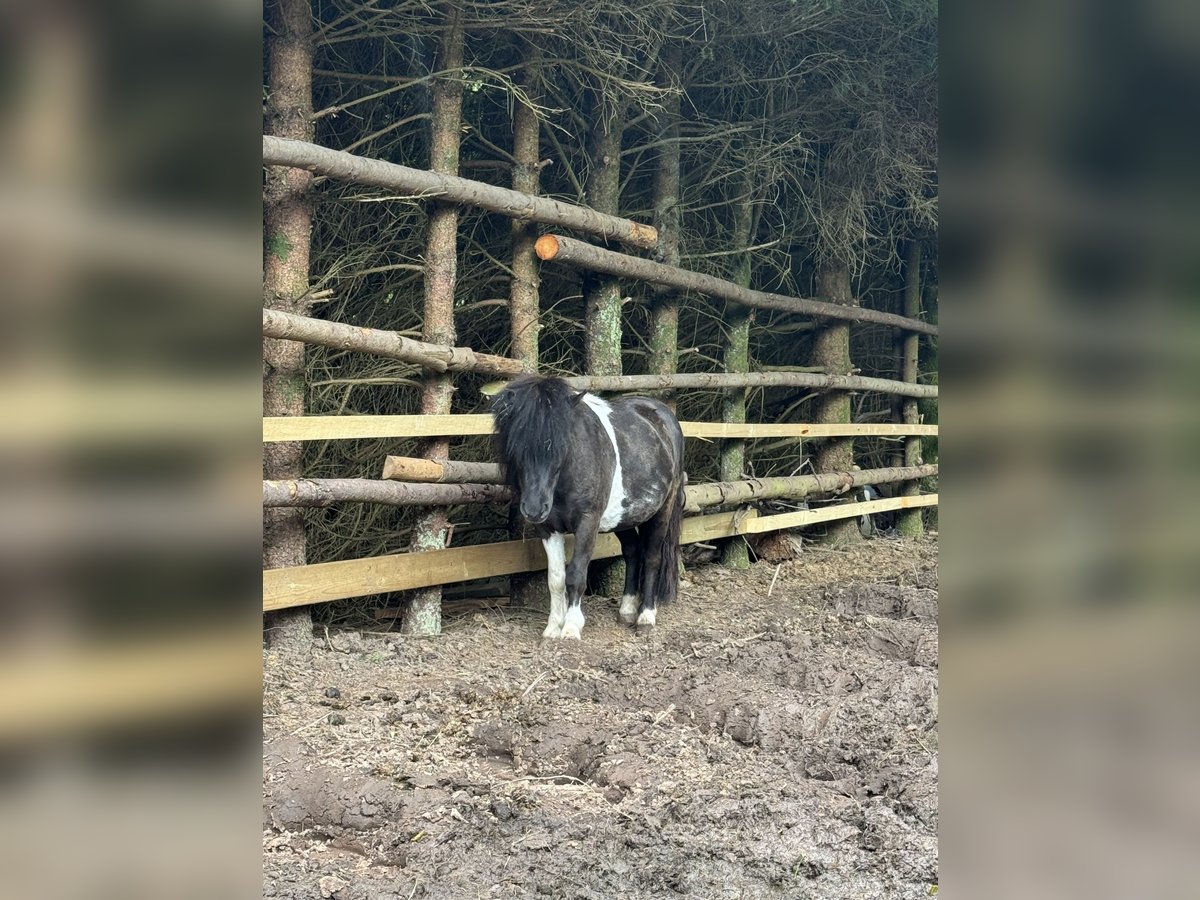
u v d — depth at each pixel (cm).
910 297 1066
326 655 487
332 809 310
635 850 277
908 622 590
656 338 738
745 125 807
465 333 700
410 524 646
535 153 637
